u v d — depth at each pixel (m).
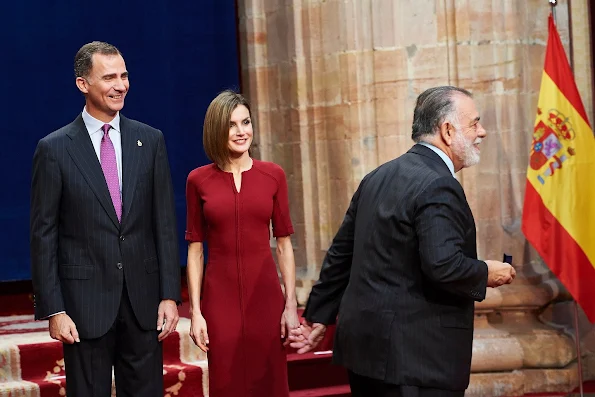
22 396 6.26
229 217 5.27
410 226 4.21
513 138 7.67
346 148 7.81
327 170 7.99
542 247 6.89
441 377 4.20
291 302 5.34
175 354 6.84
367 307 4.29
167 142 9.18
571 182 6.90
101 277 4.72
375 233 4.32
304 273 8.06
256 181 5.33
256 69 8.38
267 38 8.35
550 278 7.85
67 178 4.70
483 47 7.58
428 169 4.29
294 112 8.09
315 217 8.06
